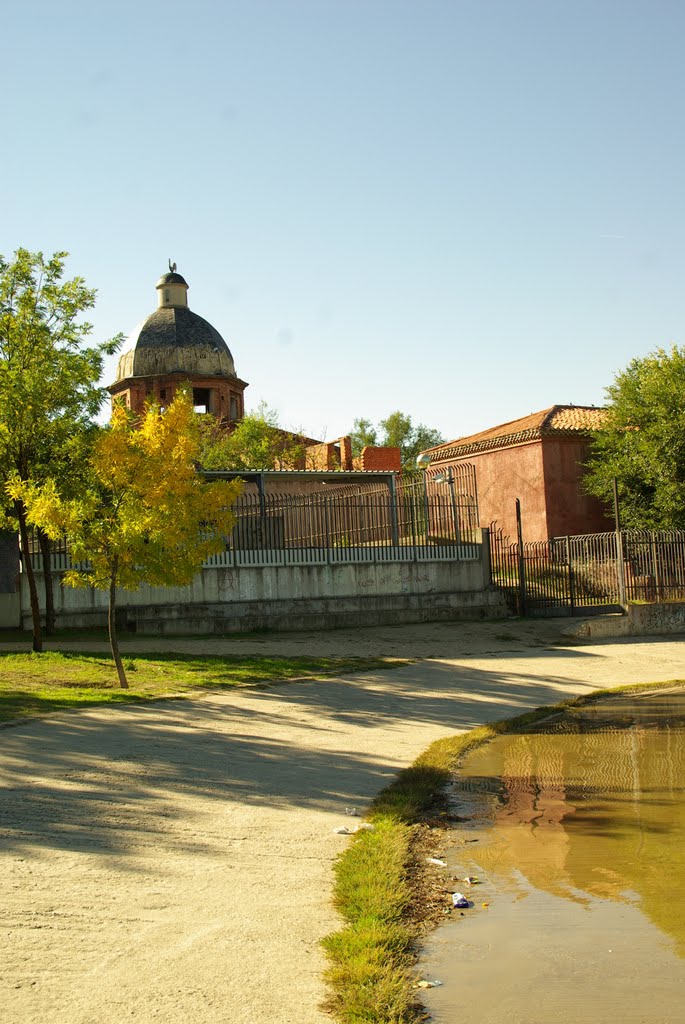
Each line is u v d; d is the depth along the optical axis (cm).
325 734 1406
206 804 963
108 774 1058
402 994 533
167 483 1688
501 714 1681
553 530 3747
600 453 3756
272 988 543
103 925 634
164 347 4688
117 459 1667
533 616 2955
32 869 738
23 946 593
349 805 998
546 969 590
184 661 2059
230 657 2144
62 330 2141
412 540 2948
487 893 741
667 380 3588
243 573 2691
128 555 1689
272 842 847
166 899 689
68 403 2128
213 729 1377
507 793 1109
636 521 3497
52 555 2533
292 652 2277
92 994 529
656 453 3422
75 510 1673
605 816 992
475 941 637
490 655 2348
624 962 600
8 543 2530
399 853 812
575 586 3059
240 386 4925
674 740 1458
